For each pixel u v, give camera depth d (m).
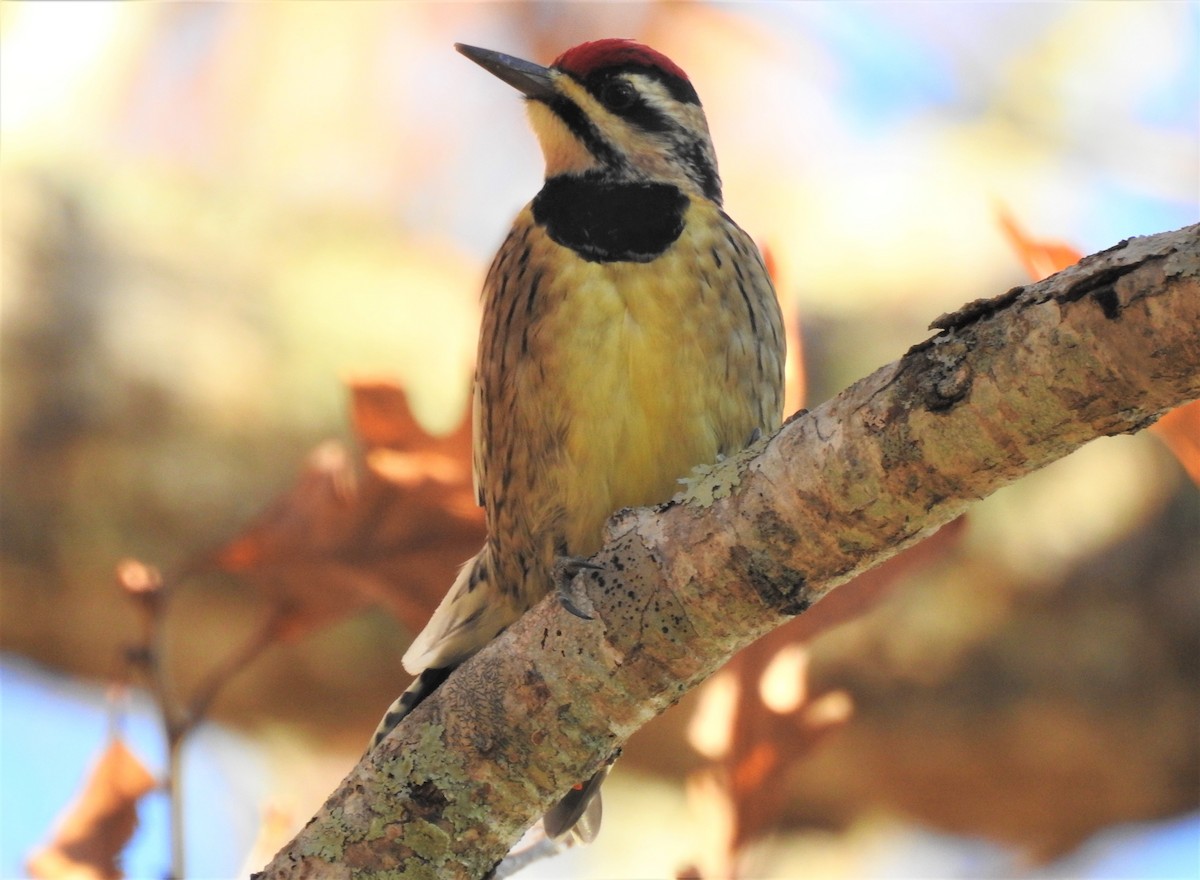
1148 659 12.65
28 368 12.44
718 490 5.77
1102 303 4.91
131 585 6.84
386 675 12.64
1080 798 13.09
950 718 12.76
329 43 13.59
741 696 7.20
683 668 5.89
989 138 13.42
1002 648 12.67
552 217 8.01
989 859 13.54
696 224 7.95
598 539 7.82
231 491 12.41
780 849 13.50
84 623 12.64
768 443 5.75
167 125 13.48
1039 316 5.04
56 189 12.95
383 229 13.38
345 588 7.41
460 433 7.99
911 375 5.31
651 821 12.72
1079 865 13.44
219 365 12.57
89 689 12.84
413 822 6.04
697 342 7.71
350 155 13.54
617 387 7.66
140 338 12.58
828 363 12.41
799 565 5.64
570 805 7.70
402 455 7.74
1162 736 12.77
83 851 7.02
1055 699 12.65
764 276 8.19
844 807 13.39
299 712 12.76
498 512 7.99
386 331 12.77
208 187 13.35
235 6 13.55
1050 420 5.08
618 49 8.94
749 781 7.14
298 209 13.39
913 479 5.35
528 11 13.58
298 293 12.89
